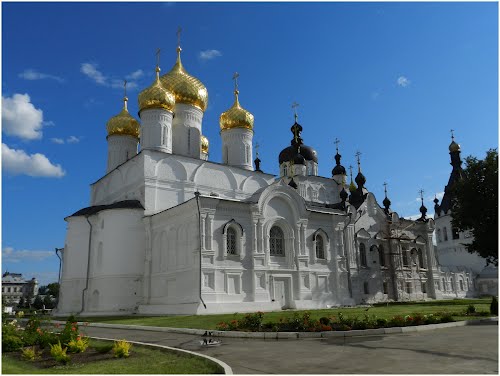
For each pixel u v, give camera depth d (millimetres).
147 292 40625
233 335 19438
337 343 16109
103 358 13914
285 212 43250
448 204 85438
